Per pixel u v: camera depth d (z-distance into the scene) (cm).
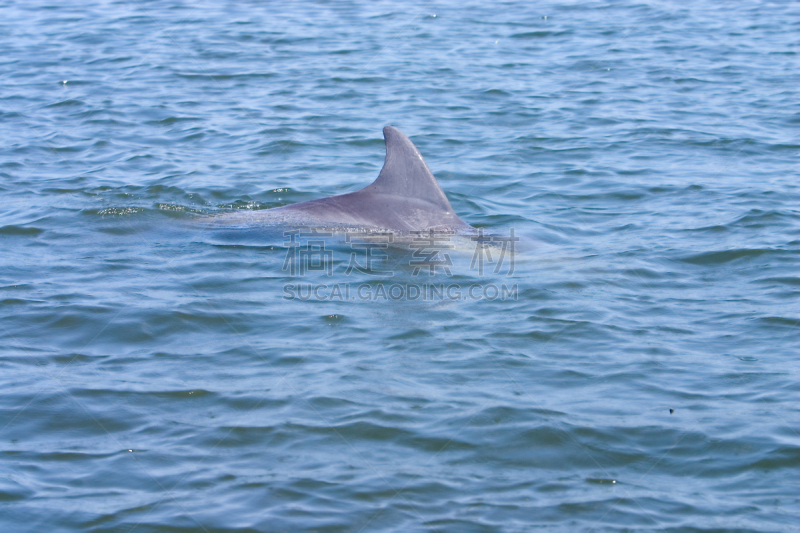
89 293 1467
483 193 2023
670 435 1059
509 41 3578
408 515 915
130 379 1191
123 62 3259
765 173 2127
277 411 1110
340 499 939
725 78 3033
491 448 1036
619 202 1966
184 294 1470
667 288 1507
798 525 895
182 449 1030
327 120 2602
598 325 1360
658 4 4231
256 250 1678
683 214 1869
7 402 1125
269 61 3278
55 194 1978
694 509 925
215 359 1252
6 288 1479
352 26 3841
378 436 1058
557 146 2367
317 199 1886
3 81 3011
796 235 1717
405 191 1812
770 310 1404
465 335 1330
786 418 1088
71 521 899
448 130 2509
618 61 3259
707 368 1225
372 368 1224
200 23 3878
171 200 1956
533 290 1496
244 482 968
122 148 2344
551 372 1219
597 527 896
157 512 916
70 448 1031
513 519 909
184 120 2600
